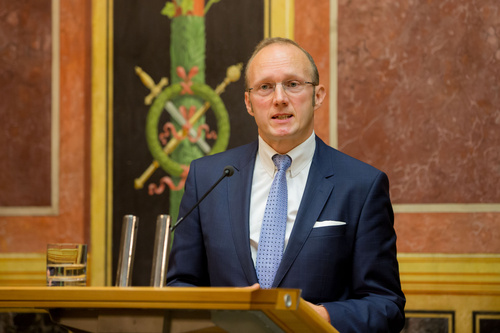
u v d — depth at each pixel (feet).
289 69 11.29
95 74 21.99
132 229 8.82
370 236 11.14
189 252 11.92
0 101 22.17
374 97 21.02
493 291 20.18
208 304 6.36
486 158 20.47
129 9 22.03
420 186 20.67
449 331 20.15
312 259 10.82
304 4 21.50
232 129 21.58
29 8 22.30
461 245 20.39
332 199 11.28
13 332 21.15
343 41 21.24
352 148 20.98
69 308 7.26
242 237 11.23
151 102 21.83
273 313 6.55
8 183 22.07
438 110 20.75
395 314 10.61
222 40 21.83
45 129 22.12
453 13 20.84
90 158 21.95
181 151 21.68
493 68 20.62
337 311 10.03
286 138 11.32
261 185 11.76
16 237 21.93
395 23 21.08
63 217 21.89
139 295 6.59
